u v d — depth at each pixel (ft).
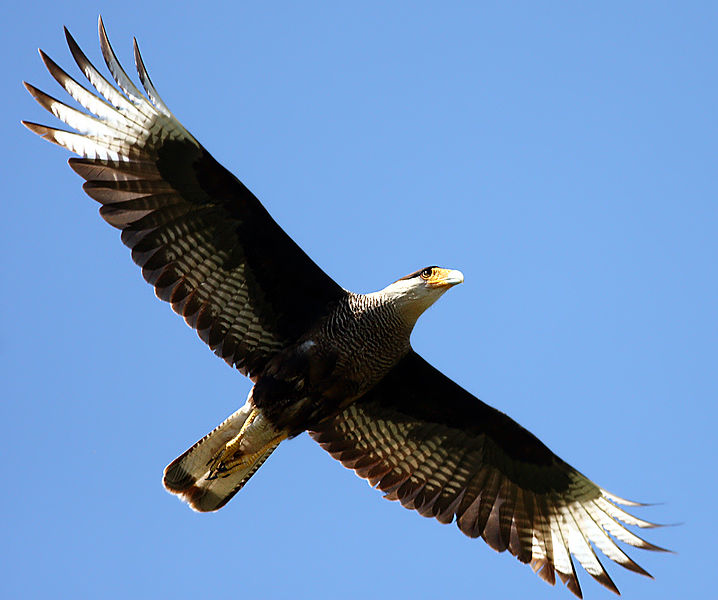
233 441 43.52
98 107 40.22
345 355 43.75
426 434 48.67
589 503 47.39
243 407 44.11
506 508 48.49
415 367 47.09
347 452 48.06
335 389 44.11
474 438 48.60
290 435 44.37
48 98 39.50
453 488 48.73
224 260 42.83
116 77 40.40
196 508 44.68
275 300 43.91
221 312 43.45
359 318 43.91
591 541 47.16
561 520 47.80
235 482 45.01
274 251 42.98
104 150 40.37
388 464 48.52
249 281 43.37
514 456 48.34
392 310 44.14
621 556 46.55
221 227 42.32
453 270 44.37
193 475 44.47
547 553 47.65
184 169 41.06
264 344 44.19
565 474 47.57
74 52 39.78
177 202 41.57
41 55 39.42
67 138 39.75
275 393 43.34
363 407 47.91
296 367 43.42
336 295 44.27
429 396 47.80
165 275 42.27
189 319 43.06
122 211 40.98
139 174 40.93
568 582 47.01
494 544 48.11
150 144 40.70
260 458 45.16
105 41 40.24
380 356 44.34
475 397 47.50
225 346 43.88
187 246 42.24
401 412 48.26
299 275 43.60
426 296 44.06
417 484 48.67
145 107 40.45
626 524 46.57
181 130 40.52
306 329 44.11
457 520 48.42
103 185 40.55
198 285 42.88
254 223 42.27
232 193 41.55
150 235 41.57
